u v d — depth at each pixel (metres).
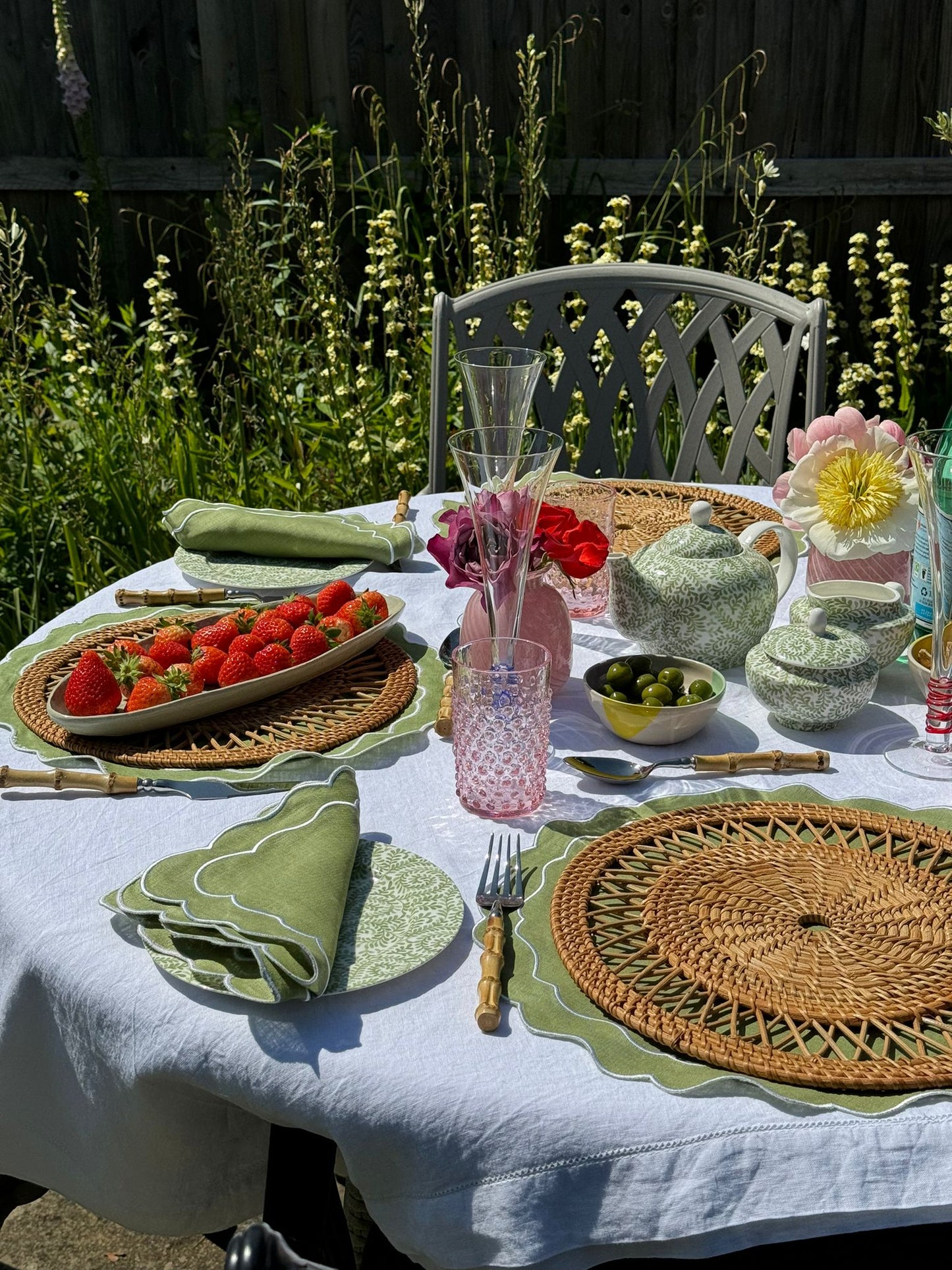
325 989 0.85
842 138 4.18
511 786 1.09
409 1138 0.78
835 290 4.29
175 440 3.41
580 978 0.87
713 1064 0.80
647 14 4.11
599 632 1.54
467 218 3.83
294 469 3.56
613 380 2.55
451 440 1.20
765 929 0.93
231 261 3.67
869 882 0.98
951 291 3.72
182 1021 0.86
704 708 1.20
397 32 4.16
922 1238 0.99
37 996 0.95
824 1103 0.77
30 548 3.11
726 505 1.96
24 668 1.40
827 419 1.45
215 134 4.20
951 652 1.21
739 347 2.46
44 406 3.44
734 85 4.16
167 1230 0.97
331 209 3.80
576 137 4.25
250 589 1.63
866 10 4.05
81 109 3.87
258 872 0.95
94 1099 0.93
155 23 4.15
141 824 1.09
